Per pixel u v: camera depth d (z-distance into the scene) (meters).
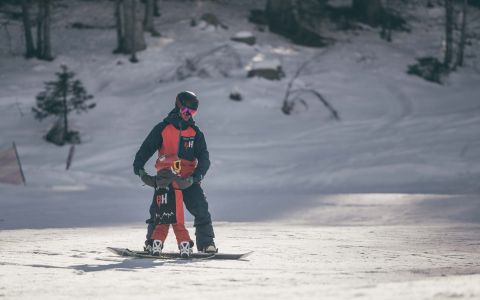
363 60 155.88
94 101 129.88
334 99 133.38
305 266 21.72
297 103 130.50
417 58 158.88
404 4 193.00
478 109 128.75
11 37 162.62
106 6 181.25
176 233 23.42
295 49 159.50
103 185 88.62
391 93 138.88
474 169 93.75
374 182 91.50
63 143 114.12
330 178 93.19
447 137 110.06
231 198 68.44
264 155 106.12
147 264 21.67
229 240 32.09
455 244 30.64
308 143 112.56
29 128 120.81
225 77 141.00
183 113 23.42
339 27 175.00
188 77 139.75
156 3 177.12
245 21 173.88
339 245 29.61
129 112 126.50
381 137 113.62
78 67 146.50
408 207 59.38
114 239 31.86
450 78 150.50
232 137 115.88
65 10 177.62
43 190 79.88
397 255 25.66
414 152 102.31
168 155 23.31
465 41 175.50
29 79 140.12
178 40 159.00
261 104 128.88
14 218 54.12
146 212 57.72
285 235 35.31
